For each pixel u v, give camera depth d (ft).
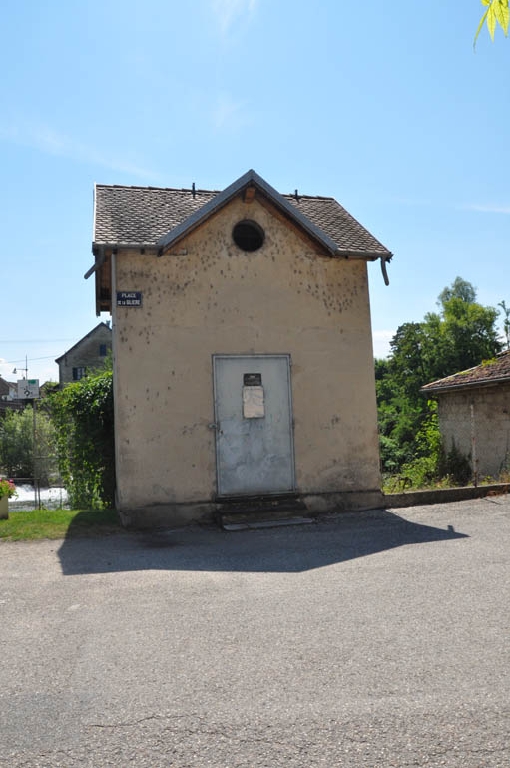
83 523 32.42
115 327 33.14
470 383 52.49
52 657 14.40
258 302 35.04
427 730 10.50
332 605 17.51
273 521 32.32
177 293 33.76
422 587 18.83
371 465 35.96
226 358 34.27
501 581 19.02
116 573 22.39
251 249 36.22
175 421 33.14
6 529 30.91
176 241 33.27
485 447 53.72
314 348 35.73
